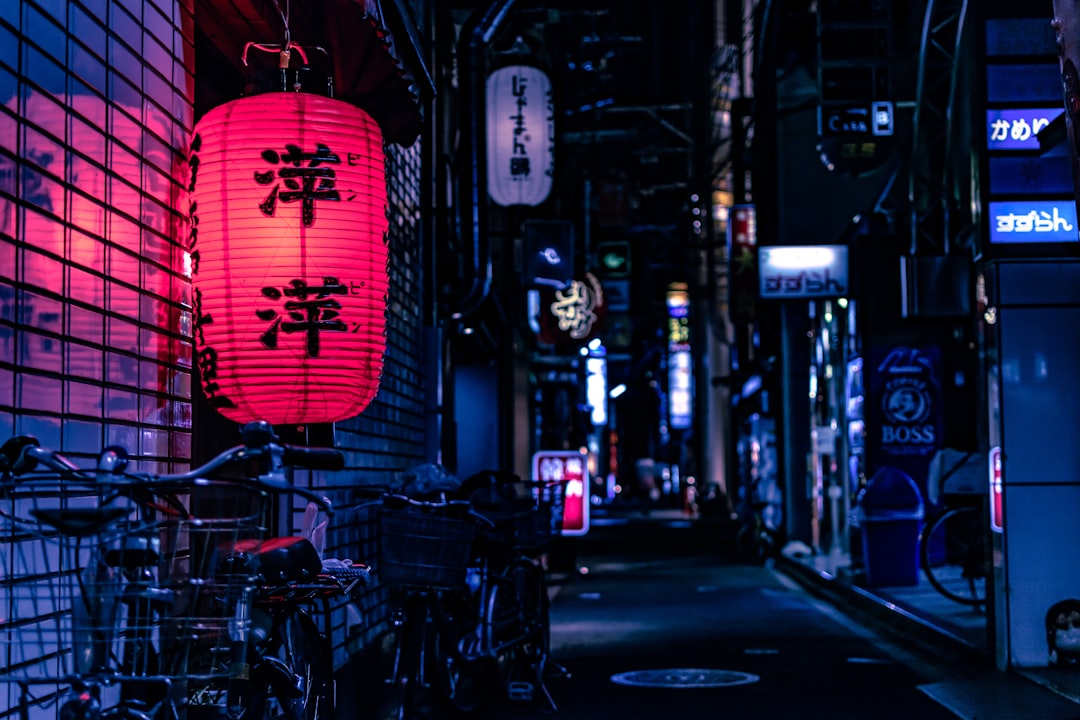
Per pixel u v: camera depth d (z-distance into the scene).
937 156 18.55
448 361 15.23
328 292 5.25
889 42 18.16
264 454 3.75
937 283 17.25
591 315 24.23
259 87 5.62
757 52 26.22
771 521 27.22
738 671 11.25
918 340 19.84
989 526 10.99
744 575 22.72
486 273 14.91
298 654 5.37
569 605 17.41
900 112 19.11
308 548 4.75
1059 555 10.48
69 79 4.48
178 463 5.59
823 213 24.92
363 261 5.36
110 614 3.49
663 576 22.59
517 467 26.00
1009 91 10.55
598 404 55.97
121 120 5.01
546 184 18.17
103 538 3.52
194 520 3.67
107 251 4.82
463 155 14.73
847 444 22.36
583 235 24.92
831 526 24.20
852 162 17.94
